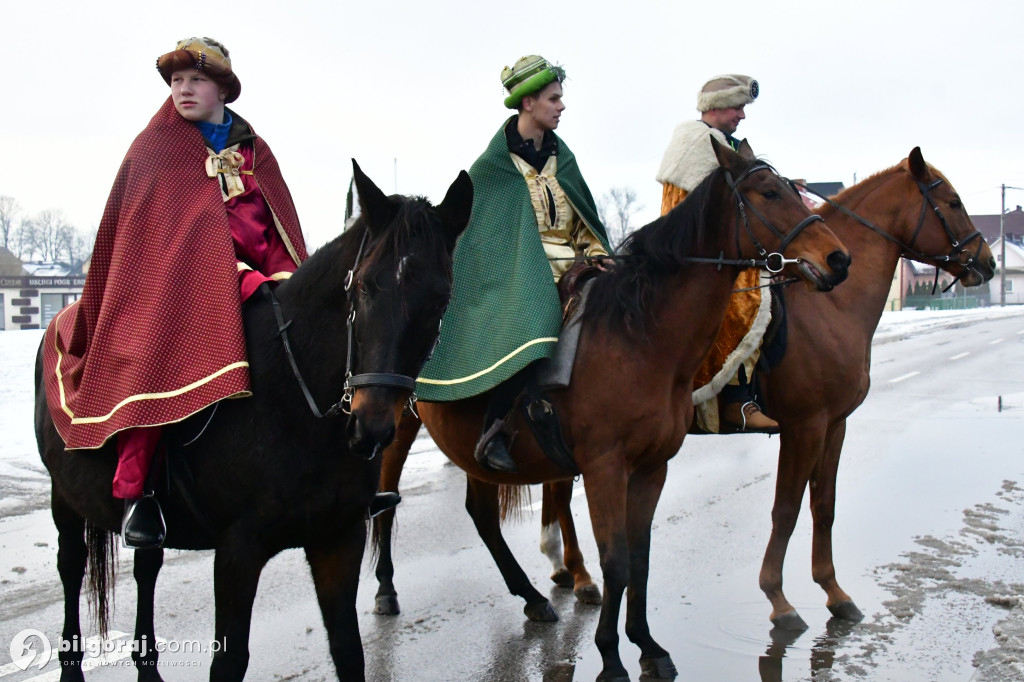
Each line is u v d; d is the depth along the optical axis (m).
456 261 4.91
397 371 3.14
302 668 4.49
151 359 3.45
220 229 3.68
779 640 4.90
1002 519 7.17
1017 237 88.25
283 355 3.47
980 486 8.30
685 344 4.48
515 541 6.88
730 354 5.18
